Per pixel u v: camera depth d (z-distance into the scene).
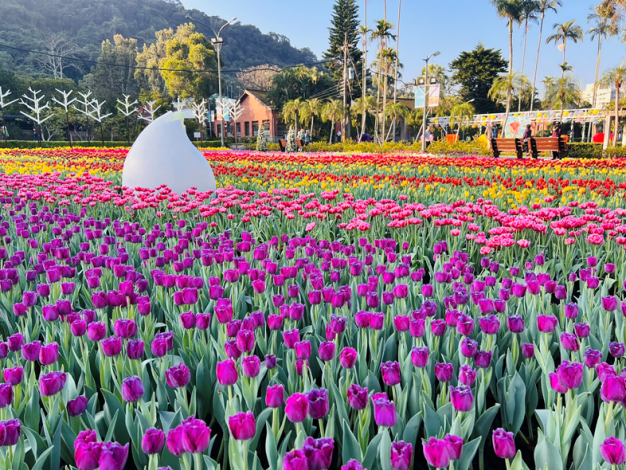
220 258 3.77
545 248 5.26
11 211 6.17
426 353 2.07
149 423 2.02
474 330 2.93
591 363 2.10
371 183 9.59
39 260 3.82
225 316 2.50
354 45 63.00
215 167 12.83
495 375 2.52
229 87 106.25
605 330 2.88
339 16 62.66
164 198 6.70
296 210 6.42
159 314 3.34
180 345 2.77
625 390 1.68
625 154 22.00
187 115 8.38
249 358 1.94
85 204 7.00
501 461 2.32
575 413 1.95
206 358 2.55
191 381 2.55
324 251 4.00
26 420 2.10
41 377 1.84
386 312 3.29
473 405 1.97
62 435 1.98
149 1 165.62
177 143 7.98
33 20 132.12
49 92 73.31
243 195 7.59
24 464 1.76
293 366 2.38
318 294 2.90
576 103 51.56
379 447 1.76
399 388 2.18
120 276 3.41
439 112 58.47
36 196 6.98
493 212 5.58
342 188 9.16
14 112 71.50
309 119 62.66
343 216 6.71
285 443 1.78
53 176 9.62
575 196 7.83
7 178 8.60
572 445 2.22
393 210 5.73
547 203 7.51
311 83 65.88
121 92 82.38
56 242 4.36
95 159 18.77
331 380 2.22
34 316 3.39
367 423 1.98
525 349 2.40
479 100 70.69
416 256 5.16
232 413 1.95
